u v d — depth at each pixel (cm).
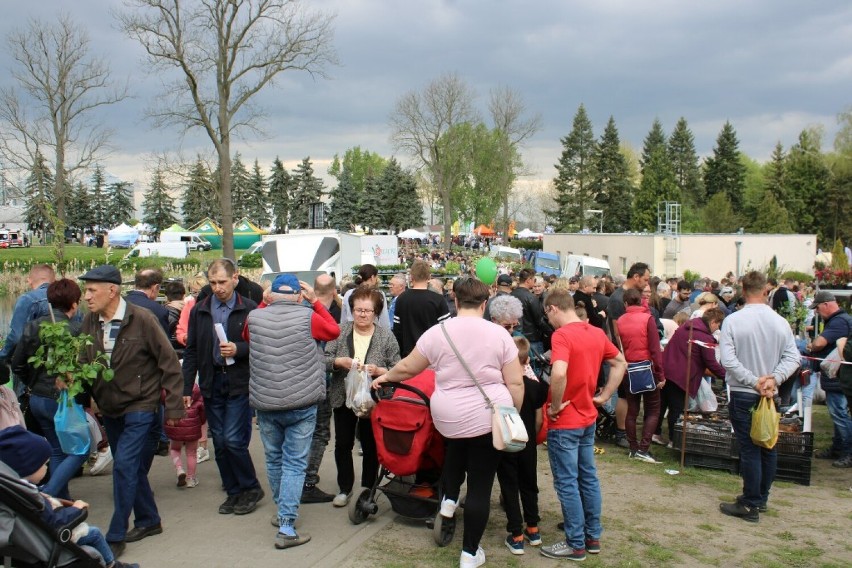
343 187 9000
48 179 3800
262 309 534
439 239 9788
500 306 536
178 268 3675
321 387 532
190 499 621
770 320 575
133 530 523
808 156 6925
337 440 593
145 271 688
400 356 636
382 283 1962
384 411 522
